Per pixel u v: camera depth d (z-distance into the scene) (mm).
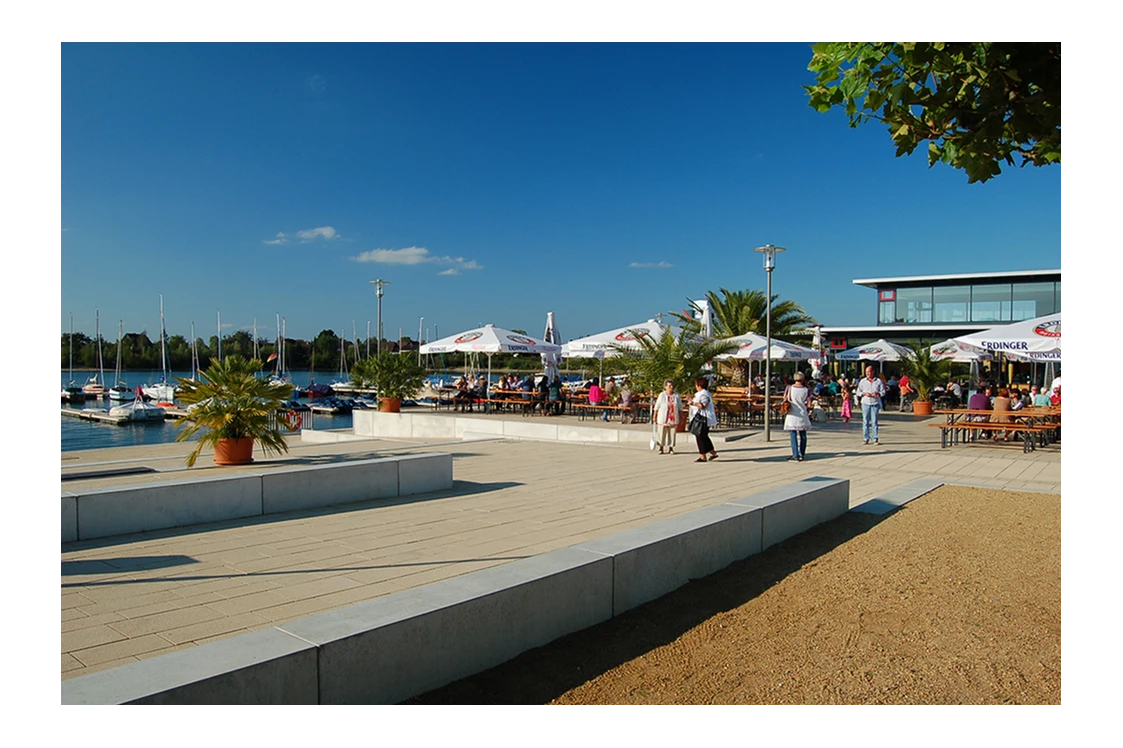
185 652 3156
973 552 6656
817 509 7859
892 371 39562
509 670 4074
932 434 19438
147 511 7562
